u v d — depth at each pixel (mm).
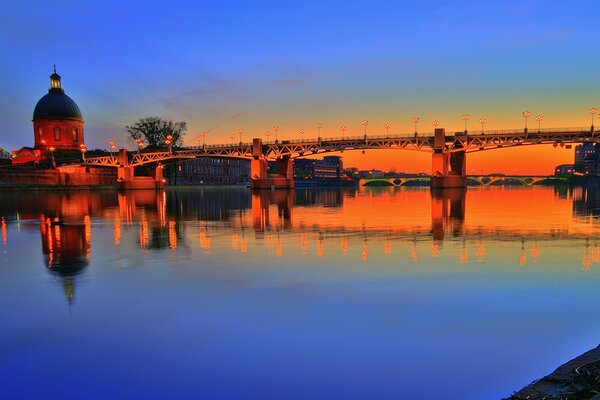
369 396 6730
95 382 7266
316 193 110500
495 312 10422
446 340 8797
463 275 14023
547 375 7062
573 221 31094
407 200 67688
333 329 9430
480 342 8688
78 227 28969
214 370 7645
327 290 12383
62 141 158375
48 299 11805
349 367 7691
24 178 115500
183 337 9094
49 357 8219
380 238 22672
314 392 6875
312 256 17578
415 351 8305
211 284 13156
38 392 6965
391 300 11391
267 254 18125
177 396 6797
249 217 36500
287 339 8930
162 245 20797
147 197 81312
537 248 19188
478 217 34844
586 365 7301
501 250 18703
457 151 118938
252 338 9016
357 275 14133
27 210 45875
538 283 12977
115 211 44250
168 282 13438
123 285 13148
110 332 9406
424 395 6750
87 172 141250
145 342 8859
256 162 131250
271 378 7324
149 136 170250
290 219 34281
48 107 156500
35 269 15414
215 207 50906
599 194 93000
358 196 87625
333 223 30734
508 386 6984
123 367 7797
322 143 128500
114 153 152750
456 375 7367
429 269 14945
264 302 11336
